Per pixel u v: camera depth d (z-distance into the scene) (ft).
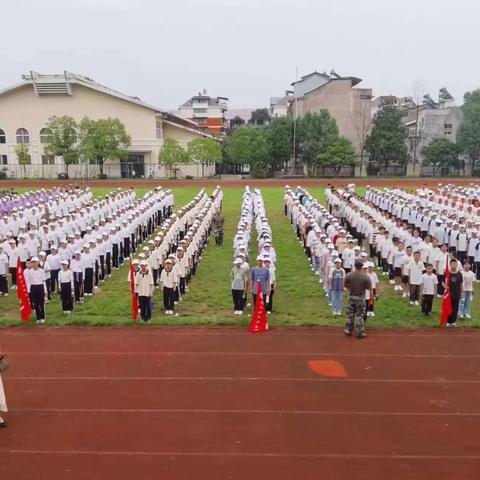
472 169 224.12
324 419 30.96
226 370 37.81
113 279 65.46
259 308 45.60
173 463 26.76
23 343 43.50
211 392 34.32
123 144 209.87
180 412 31.76
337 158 207.51
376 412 31.78
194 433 29.45
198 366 38.52
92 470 26.27
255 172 220.43
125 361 39.52
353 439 28.86
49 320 48.78
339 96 231.91
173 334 45.44
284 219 109.40
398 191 116.26
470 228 66.95
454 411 31.94
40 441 28.84
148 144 216.54
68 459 27.20
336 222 75.25
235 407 32.37
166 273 50.55
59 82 208.85
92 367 38.45
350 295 44.52
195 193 163.63
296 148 220.23
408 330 46.32
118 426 30.25
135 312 48.34
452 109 236.43
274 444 28.37
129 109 214.69
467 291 48.83
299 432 29.55
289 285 60.54
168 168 217.77
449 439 28.86
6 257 58.49
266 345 42.70
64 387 35.24
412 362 39.29
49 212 95.20
